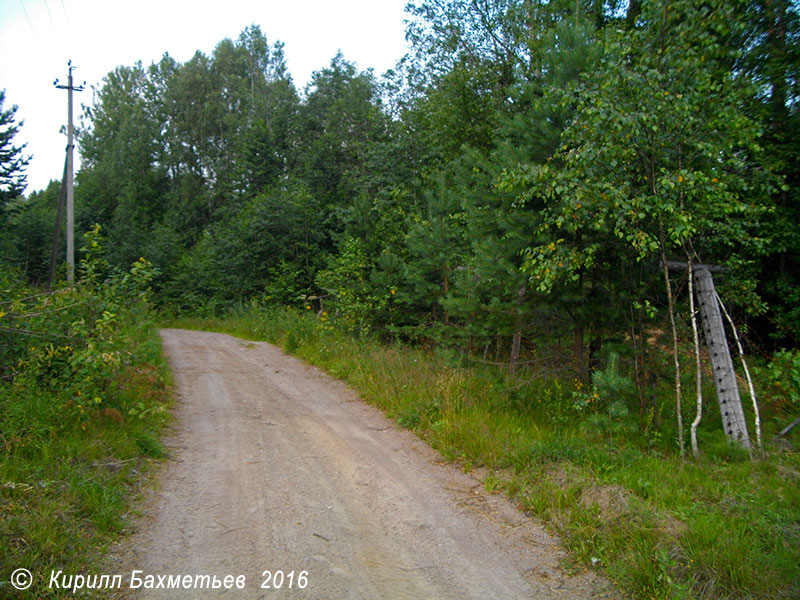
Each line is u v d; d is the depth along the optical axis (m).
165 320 32.81
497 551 4.49
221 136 49.06
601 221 6.81
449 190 13.41
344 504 5.32
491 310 9.32
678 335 8.45
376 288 15.80
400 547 4.50
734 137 7.20
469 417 7.86
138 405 7.12
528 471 6.07
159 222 48.44
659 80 6.96
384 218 18.08
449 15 17.36
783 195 10.69
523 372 9.34
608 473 5.88
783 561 4.06
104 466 5.61
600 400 7.45
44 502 4.50
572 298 8.34
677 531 4.52
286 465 6.36
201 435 7.45
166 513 4.95
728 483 5.83
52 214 39.06
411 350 13.62
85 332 6.84
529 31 15.40
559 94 7.36
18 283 8.37
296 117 39.19
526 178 7.25
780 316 11.05
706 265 7.98
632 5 11.96
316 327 16.28
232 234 30.14
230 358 14.64
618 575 4.04
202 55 51.28
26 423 5.87
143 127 52.56
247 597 3.69
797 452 7.08
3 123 28.27
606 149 6.84
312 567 4.11
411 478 6.12
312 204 28.67
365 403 9.83
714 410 8.56
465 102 17.14
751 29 9.96
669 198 7.00
